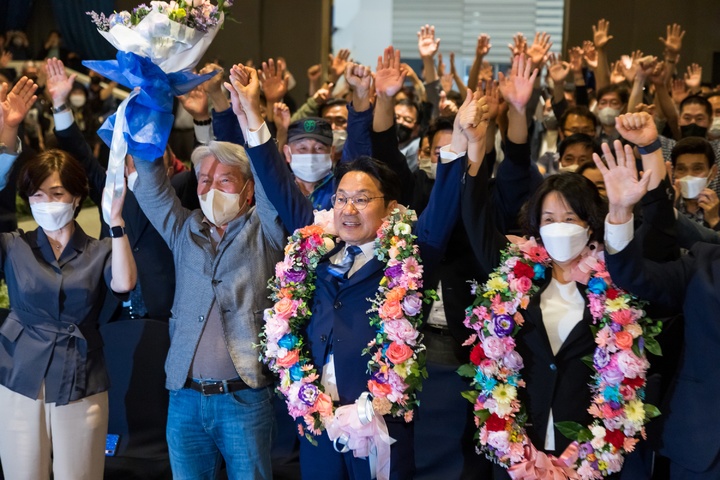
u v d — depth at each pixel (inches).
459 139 114.0
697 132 222.5
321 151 152.6
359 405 108.9
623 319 110.7
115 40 117.7
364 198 114.5
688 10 472.1
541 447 113.7
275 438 152.4
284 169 122.8
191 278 125.6
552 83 245.3
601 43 279.1
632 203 106.8
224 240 125.3
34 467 131.4
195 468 126.0
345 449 110.7
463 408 138.0
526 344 114.9
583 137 176.7
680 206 166.7
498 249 119.8
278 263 117.7
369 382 109.9
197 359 123.0
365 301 113.9
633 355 110.1
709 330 110.9
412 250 112.7
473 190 115.6
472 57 531.2
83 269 133.7
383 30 530.9
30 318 131.9
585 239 113.6
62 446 131.6
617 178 107.5
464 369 118.2
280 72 194.7
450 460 138.6
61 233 134.6
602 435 110.2
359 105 143.9
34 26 527.8
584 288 115.6
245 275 124.2
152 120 121.4
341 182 116.4
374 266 114.1
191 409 123.3
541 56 197.5
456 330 136.9
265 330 115.7
